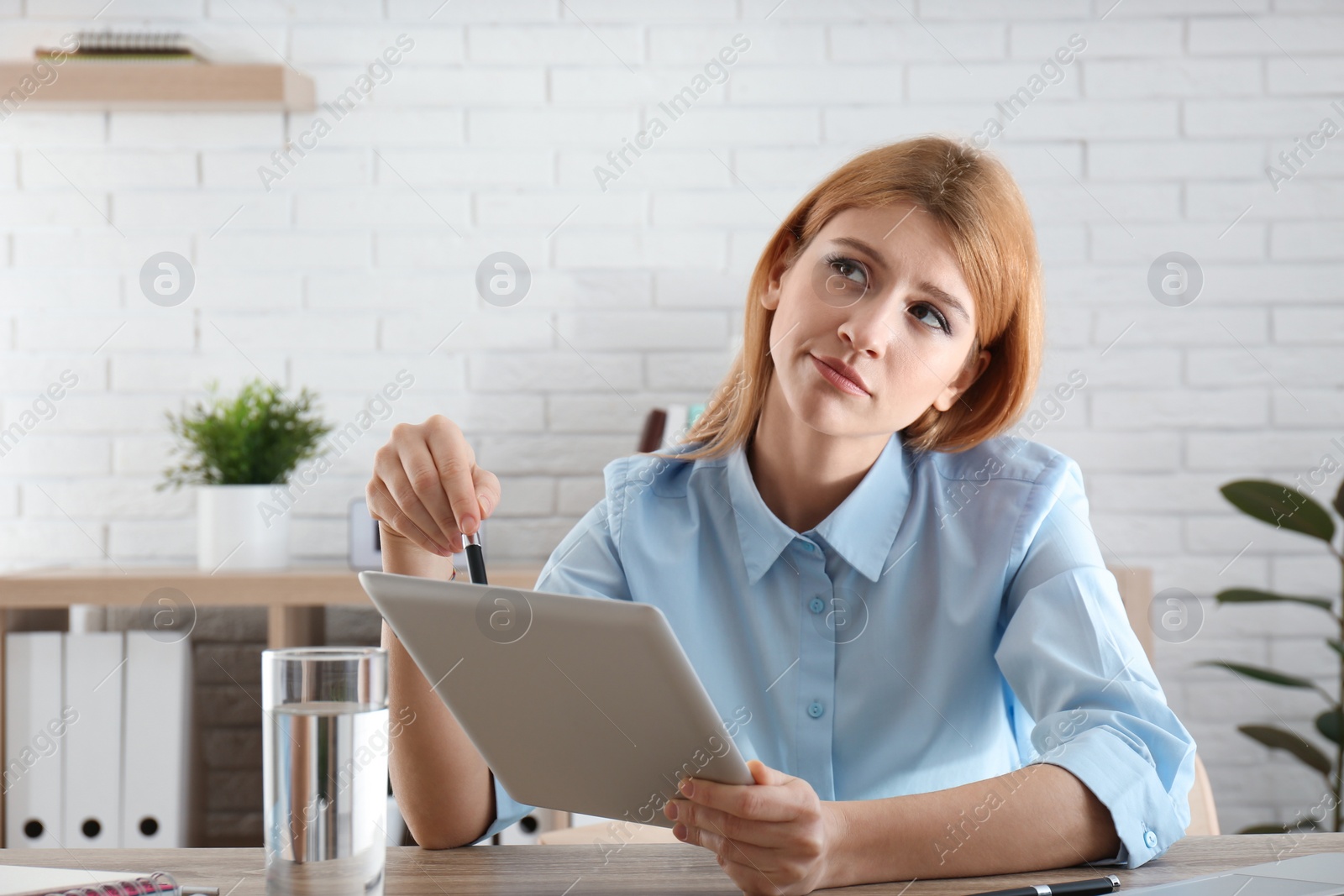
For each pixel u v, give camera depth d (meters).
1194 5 2.16
